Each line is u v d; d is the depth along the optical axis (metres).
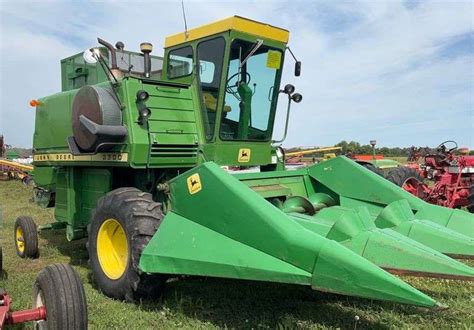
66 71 6.68
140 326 3.50
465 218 4.11
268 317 3.57
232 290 4.21
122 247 4.29
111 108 4.43
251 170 5.66
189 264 3.42
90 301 4.08
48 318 2.72
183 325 3.51
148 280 3.80
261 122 5.40
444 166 8.73
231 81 4.96
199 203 3.53
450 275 2.99
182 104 4.84
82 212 5.55
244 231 3.21
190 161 4.77
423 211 4.34
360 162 6.47
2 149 17.36
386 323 3.39
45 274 2.88
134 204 4.00
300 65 5.50
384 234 3.36
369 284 2.60
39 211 9.96
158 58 6.37
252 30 5.00
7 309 2.71
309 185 5.28
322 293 4.06
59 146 5.77
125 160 4.44
